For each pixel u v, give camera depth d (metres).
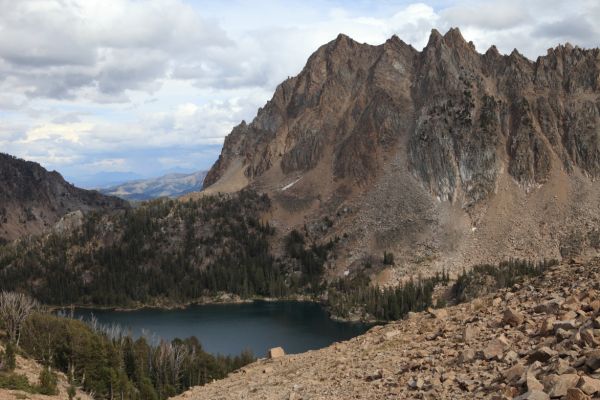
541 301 32.91
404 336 38.97
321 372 37.28
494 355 26.44
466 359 27.38
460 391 23.67
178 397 46.28
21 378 73.56
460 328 35.00
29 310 128.88
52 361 103.88
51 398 66.31
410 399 24.88
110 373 95.50
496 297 39.22
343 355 40.53
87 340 107.06
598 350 20.44
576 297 29.95
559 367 20.98
